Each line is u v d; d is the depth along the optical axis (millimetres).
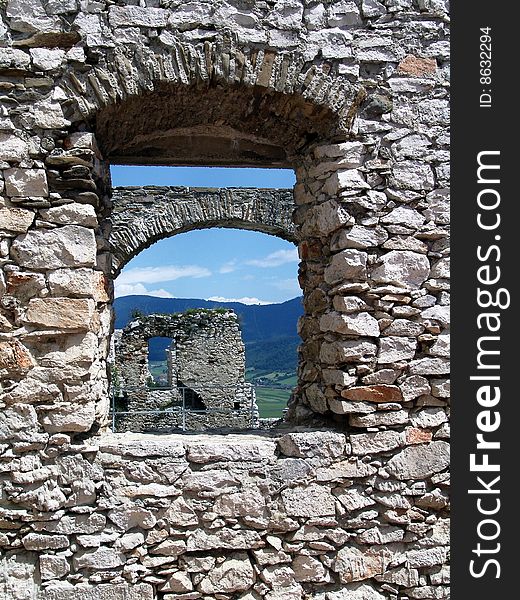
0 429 3773
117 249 11336
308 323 4637
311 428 4238
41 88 3883
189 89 4055
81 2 3902
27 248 3828
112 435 4211
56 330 3824
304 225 4660
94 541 3789
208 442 3998
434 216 4168
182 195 11523
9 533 3768
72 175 3889
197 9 3984
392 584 4012
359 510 4012
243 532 3906
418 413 4094
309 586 3961
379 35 4176
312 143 4480
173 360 16484
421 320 4109
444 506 4078
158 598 3857
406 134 4172
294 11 4098
